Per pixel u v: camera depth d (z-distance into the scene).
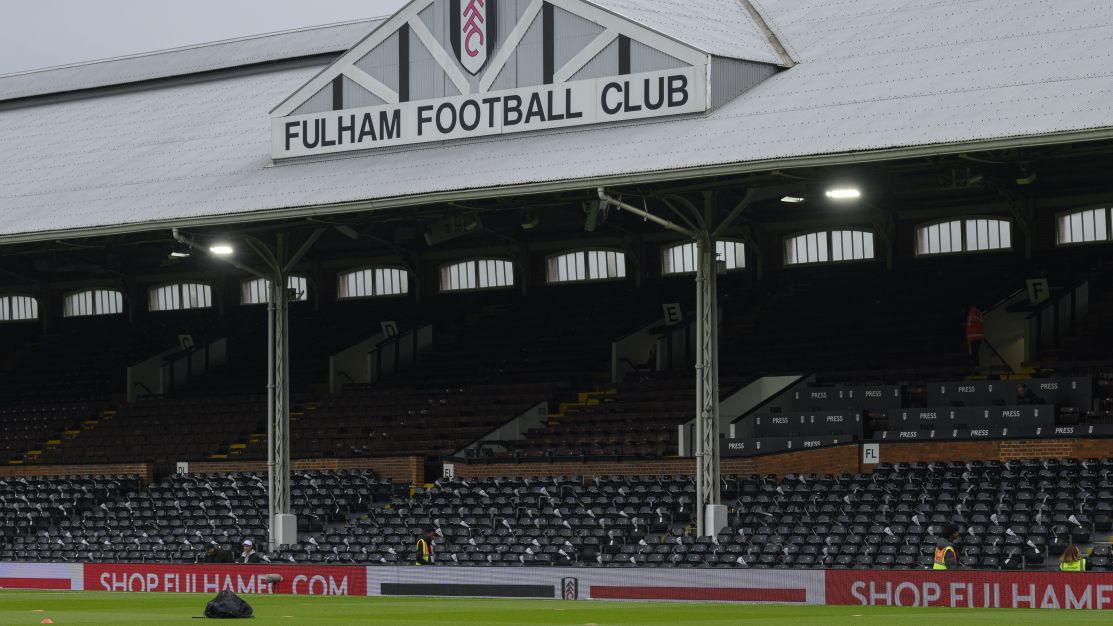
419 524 46.16
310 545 45.91
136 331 71.62
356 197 44.56
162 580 41.31
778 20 52.44
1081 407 44.94
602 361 59.44
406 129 49.22
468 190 42.00
